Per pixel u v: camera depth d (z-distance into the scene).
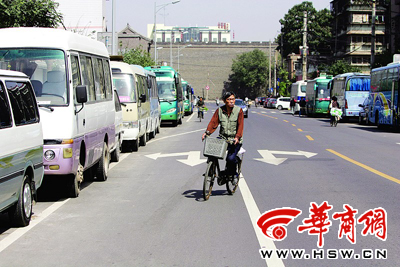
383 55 48.88
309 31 84.38
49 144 9.07
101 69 12.12
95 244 6.66
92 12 45.78
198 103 38.62
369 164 14.22
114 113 13.47
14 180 7.16
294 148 18.38
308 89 49.53
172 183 11.41
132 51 51.03
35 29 9.82
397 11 59.88
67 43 9.67
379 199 9.38
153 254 6.19
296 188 10.55
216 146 9.24
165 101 31.84
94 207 8.98
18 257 6.14
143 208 8.84
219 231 7.24
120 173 13.07
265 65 101.81
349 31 71.88
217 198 9.63
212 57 106.19
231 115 9.47
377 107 30.00
